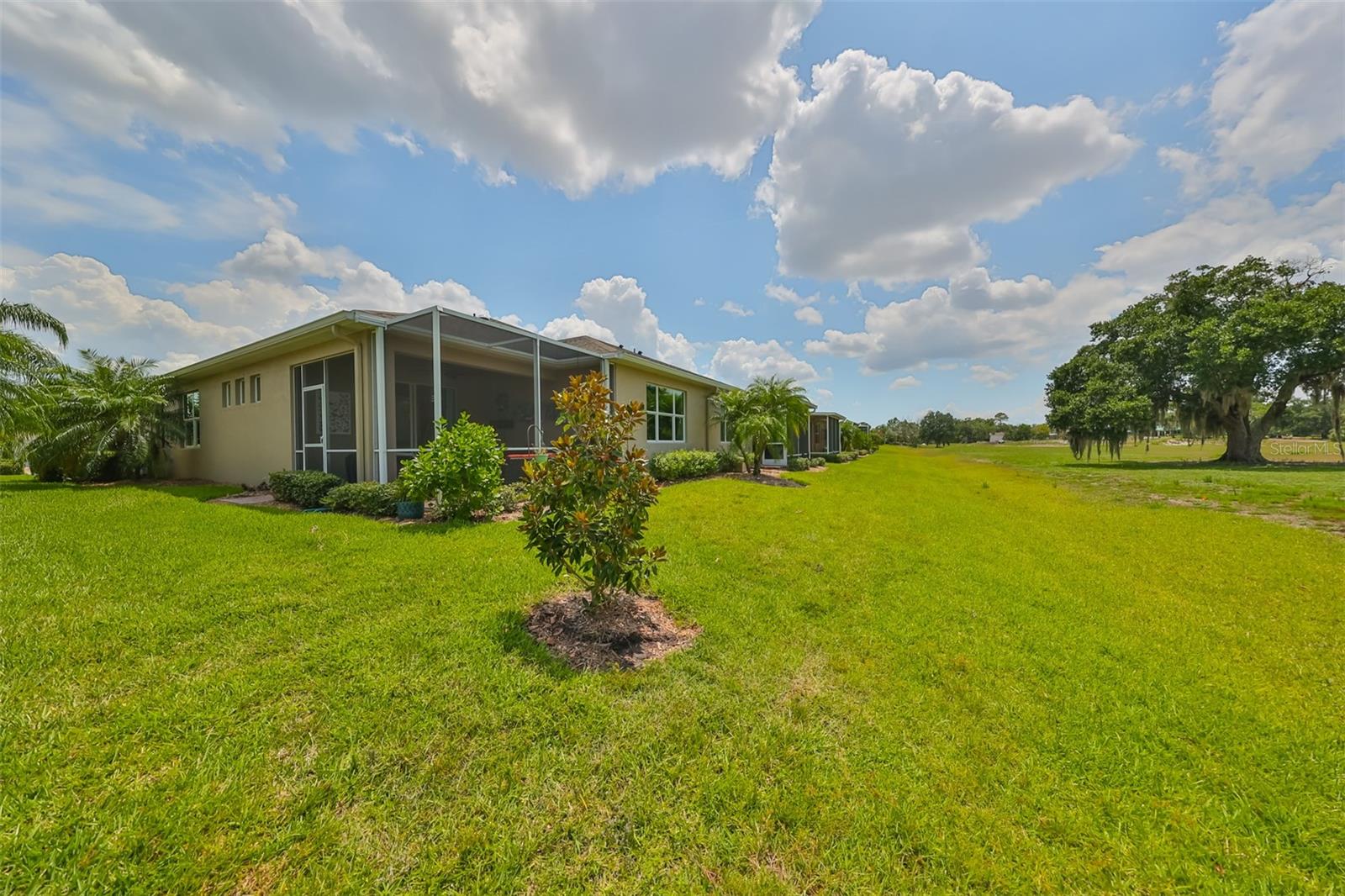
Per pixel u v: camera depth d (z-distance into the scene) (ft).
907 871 5.49
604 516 10.50
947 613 12.61
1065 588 14.80
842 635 11.14
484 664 9.03
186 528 18.53
